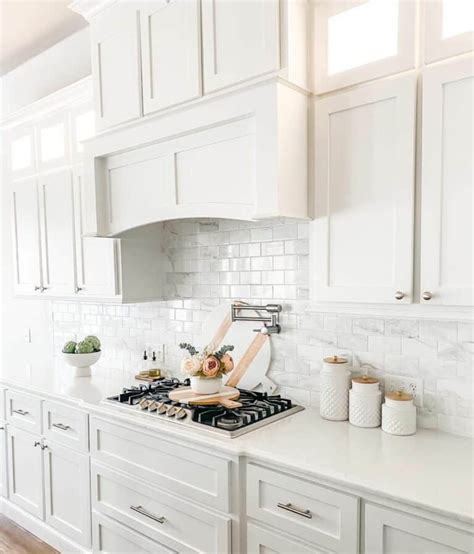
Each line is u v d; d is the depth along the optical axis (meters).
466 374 1.73
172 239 2.74
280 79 1.67
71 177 2.83
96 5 2.29
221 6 1.84
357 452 1.60
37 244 3.12
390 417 1.77
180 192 2.05
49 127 2.97
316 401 2.13
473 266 1.43
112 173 2.38
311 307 1.84
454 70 1.45
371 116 1.64
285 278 2.23
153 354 2.87
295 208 1.75
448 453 1.58
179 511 1.88
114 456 2.17
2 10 2.84
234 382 2.40
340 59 1.73
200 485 1.80
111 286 2.64
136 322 2.99
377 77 1.63
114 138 2.29
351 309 1.73
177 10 1.99
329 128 1.74
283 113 1.70
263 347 2.31
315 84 1.79
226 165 1.88
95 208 2.40
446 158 1.47
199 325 2.61
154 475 1.97
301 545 1.53
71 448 2.43
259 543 1.64
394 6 1.59
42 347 3.71
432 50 1.50
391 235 1.60
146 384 2.60
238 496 1.69
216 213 1.92
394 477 1.41
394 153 1.58
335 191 1.74
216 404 2.05
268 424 1.90
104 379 2.82
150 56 2.10
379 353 1.94
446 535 1.24
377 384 1.87
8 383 2.84
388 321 1.91
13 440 2.88
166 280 2.79
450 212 1.47
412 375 1.85
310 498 1.51
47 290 3.07
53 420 2.56
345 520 1.43
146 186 2.21
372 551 1.39
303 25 1.77
